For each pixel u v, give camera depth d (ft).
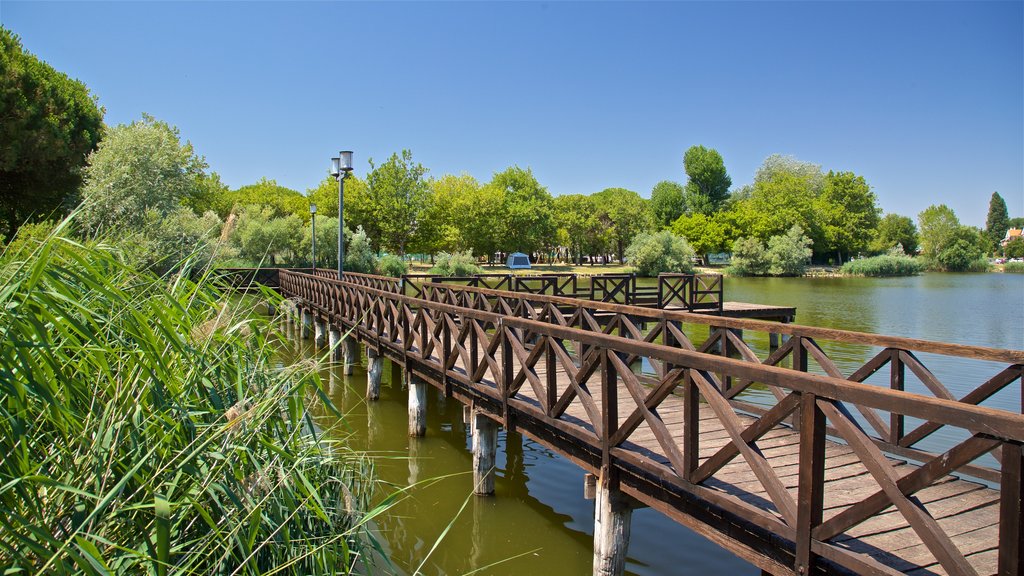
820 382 7.88
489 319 17.06
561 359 13.61
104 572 5.95
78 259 7.38
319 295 44.91
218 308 10.21
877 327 54.08
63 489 6.43
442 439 23.24
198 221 56.54
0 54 55.11
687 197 199.00
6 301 6.78
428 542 15.16
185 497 7.55
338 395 30.01
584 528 16.07
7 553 6.40
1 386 6.38
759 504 9.49
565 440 14.16
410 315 23.77
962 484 11.52
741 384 16.90
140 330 7.80
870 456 7.32
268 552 8.89
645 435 13.55
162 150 58.59
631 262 140.87
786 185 173.78
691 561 14.30
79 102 68.13
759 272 152.76
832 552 7.79
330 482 11.53
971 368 35.55
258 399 9.22
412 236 129.18
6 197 61.87
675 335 17.93
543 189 175.01
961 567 6.38
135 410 7.58
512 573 13.71
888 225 213.25
